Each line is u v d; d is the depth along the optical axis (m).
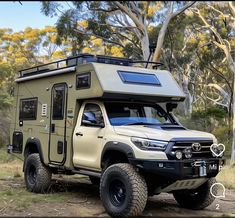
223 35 26.89
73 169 8.58
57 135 9.09
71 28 21.98
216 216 7.18
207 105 43.31
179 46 28.06
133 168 7.11
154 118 8.54
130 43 25.48
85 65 8.21
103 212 7.60
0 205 7.91
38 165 9.51
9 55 38.75
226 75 32.88
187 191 8.21
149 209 8.20
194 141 7.24
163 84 8.46
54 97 9.34
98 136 7.88
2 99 25.78
